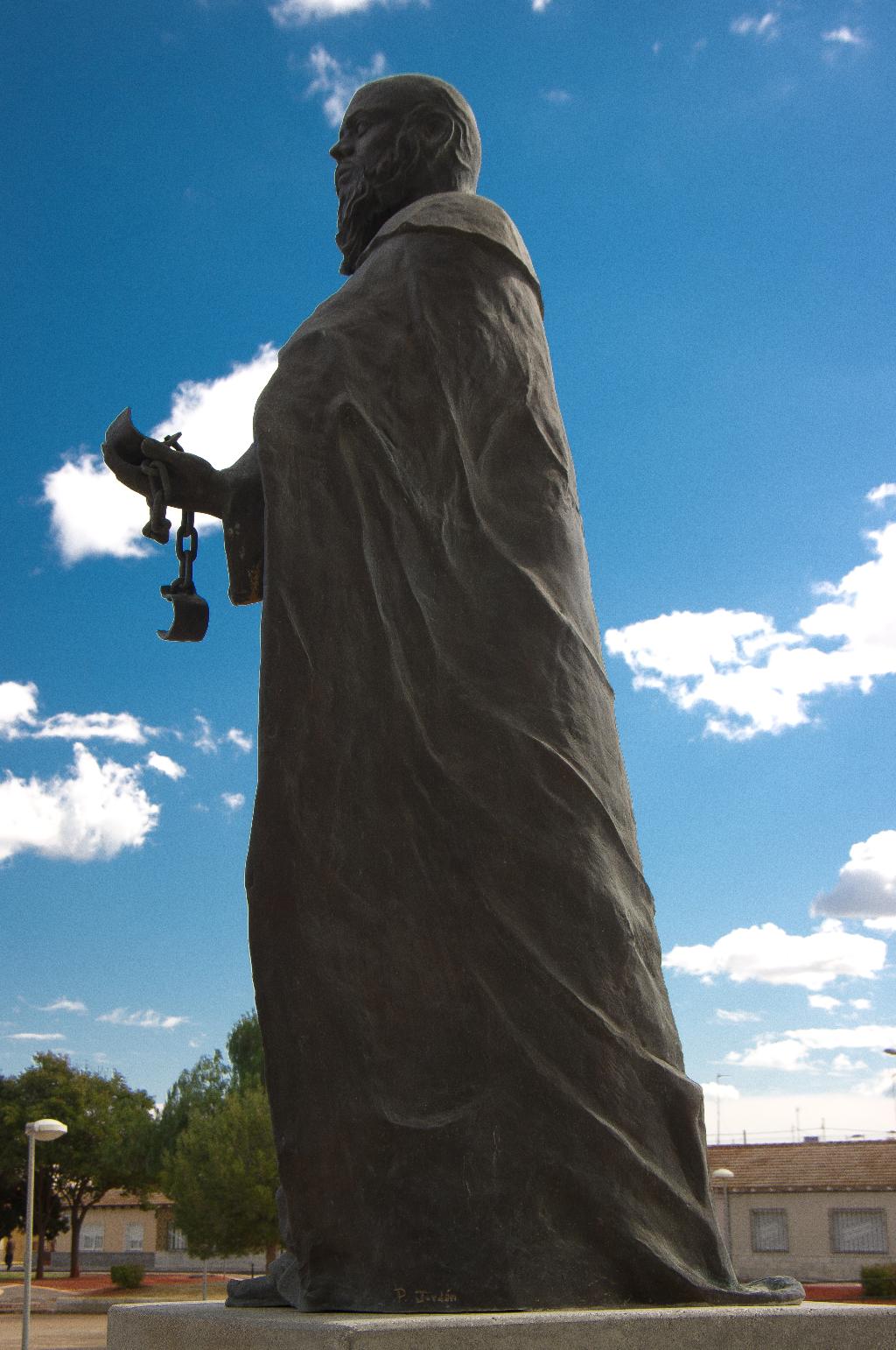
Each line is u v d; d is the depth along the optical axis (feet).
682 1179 11.09
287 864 11.94
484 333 13.82
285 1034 11.55
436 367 13.51
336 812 12.03
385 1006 11.45
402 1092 11.16
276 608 12.67
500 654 12.55
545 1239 10.53
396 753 12.12
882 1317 9.51
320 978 11.59
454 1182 10.73
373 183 16.14
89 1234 220.02
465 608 12.72
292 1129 11.29
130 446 15.11
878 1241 131.64
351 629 12.53
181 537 15.23
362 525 12.82
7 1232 187.73
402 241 14.17
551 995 11.31
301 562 12.75
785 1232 136.26
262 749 12.32
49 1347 81.87
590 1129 10.87
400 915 11.68
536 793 11.98
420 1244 10.57
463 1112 10.97
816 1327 9.41
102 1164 177.06
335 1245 10.85
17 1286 156.04
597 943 11.62
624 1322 9.18
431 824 11.87
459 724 12.17
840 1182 135.54
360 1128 11.10
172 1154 154.71
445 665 12.41
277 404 13.35
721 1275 10.78
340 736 12.23
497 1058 11.13
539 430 13.88
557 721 12.39
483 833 11.80
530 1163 10.77
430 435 13.29
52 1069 185.57
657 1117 11.21
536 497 13.57
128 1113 181.47
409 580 12.69
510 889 11.64
